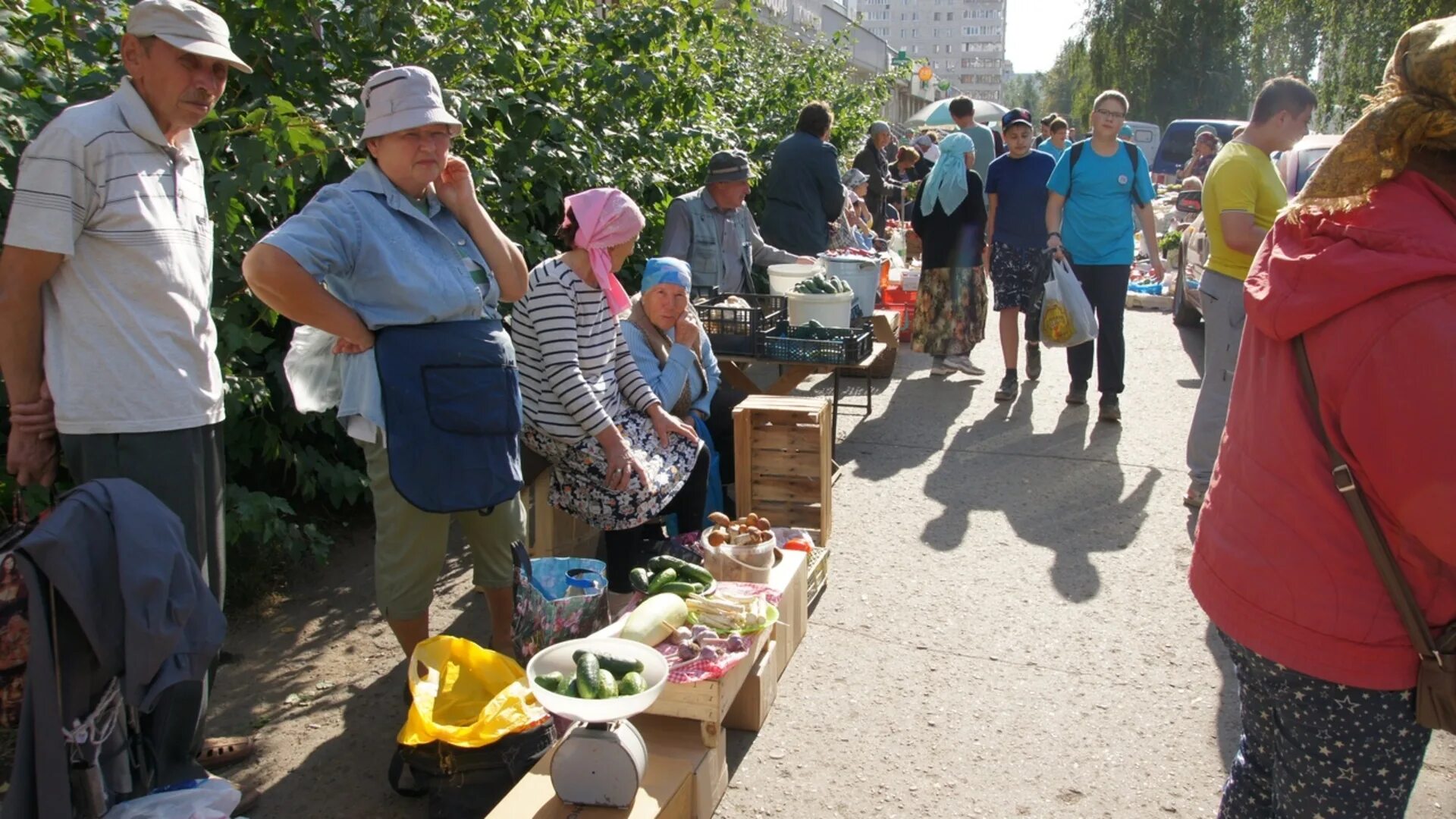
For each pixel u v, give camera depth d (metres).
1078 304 6.75
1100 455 6.48
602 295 3.92
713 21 6.95
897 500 5.70
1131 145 6.92
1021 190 7.52
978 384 8.34
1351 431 1.74
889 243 11.84
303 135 3.97
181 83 2.63
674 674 3.00
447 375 3.04
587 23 6.35
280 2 4.34
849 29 16.64
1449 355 1.63
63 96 3.62
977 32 157.88
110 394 2.63
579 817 2.61
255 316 4.38
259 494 4.24
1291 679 1.89
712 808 3.01
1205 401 5.37
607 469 3.89
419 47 4.94
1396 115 1.74
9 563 2.44
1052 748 3.39
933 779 3.22
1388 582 1.78
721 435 5.23
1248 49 48.12
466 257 3.19
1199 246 10.18
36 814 2.46
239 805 3.03
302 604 4.39
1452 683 1.77
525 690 2.89
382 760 3.29
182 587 2.56
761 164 9.87
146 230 2.63
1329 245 1.78
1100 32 50.38
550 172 5.73
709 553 3.84
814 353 6.09
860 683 3.78
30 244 2.50
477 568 3.61
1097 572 4.75
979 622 4.27
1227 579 1.96
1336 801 1.91
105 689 2.59
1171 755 3.36
